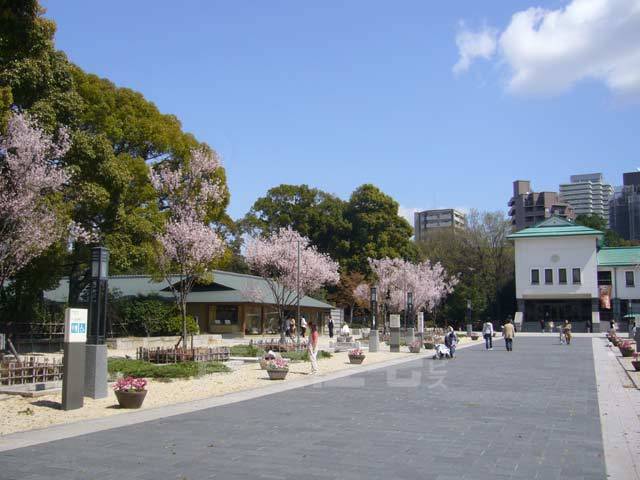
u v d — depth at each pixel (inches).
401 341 1654.8
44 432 409.4
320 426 431.5
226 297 1796.3
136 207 1234.6
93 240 1070.4
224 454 342.3
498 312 3270.2
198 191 1156.5
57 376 644.1
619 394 624.7
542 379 776.3
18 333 1101.7
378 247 2738.7
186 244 1015.0
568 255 2974.9
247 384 710.5
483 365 1011.3
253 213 2869.1
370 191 2832.2
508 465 322.0
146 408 521.3
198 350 946.1
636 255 3063.5
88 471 303.9
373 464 321.1
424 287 2256.4
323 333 2399.1
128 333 1385.3
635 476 302.4
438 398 587.8
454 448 361.4
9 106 813.2
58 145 867.4
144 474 298.7
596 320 2896.2
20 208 745.0
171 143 1362.0
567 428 429.7
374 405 538.6
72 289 1300.4
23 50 896.9
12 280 1102.4
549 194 5295.3
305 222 2792.8
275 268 1510.8
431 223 6338.6
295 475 298.2
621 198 6397.6
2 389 576.1
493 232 3326.8
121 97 1349.7
